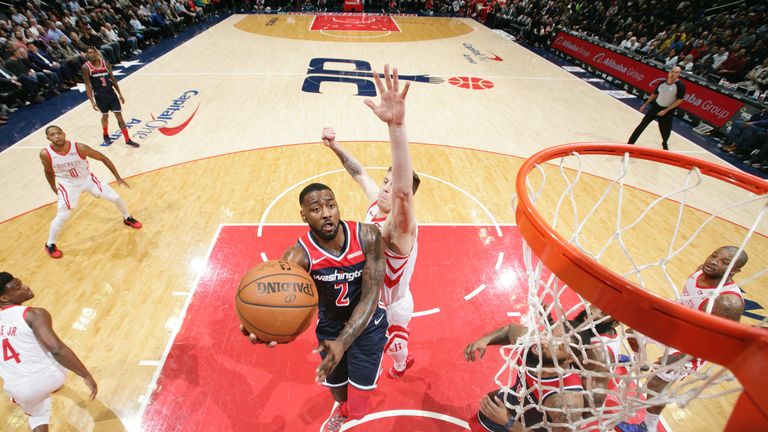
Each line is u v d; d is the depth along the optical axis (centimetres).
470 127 884
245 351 379
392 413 335
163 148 739
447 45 1605
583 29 1594
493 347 393
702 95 966
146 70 1153
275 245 509
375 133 824
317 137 798
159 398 338
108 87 687
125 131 728
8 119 837
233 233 528
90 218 548
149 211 566
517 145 811
